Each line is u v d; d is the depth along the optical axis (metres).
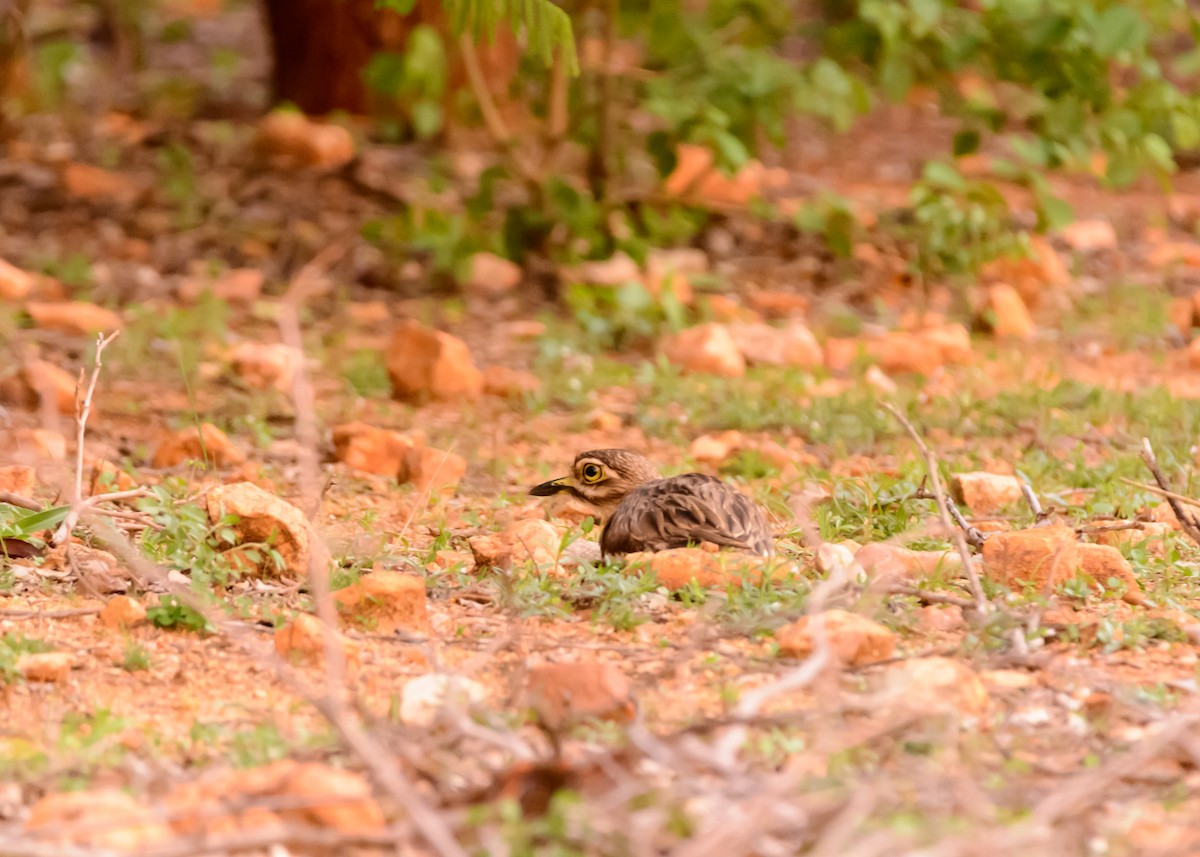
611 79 18.55
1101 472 12.04
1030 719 6.95
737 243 20.66
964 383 15.60
